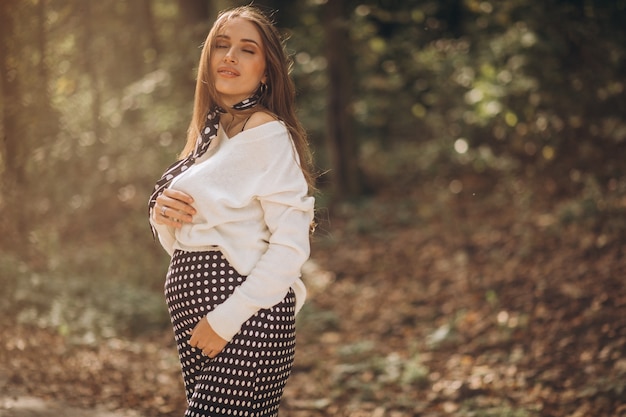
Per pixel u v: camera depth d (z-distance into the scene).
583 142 9.77
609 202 8.59
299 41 12.24
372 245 10.14
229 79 2.68
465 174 12.23
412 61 12.61
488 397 5.38
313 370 6.26
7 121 7.71
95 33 11.98
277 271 2.51
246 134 2.60
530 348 6.17
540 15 9.27
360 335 7.28
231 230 2.55
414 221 10.82
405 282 8.62
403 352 6.64
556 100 9.48
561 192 9.91
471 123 11.13
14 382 4.80
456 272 8.46
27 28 7.45
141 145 11.61
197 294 2.55
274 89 2.74
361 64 13.15
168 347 6.82
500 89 9.54
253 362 2.52
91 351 6.07
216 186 2.56
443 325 7.17
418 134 14.18
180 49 11.76
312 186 2.82
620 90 9.31
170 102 11.54
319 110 12.97
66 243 9.94
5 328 6.09
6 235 8.16
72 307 7.07
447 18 12.98
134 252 9.52
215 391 2.51
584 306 6.60
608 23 9.15
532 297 7.08
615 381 5.15
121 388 5.09
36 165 8.56
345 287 8.84
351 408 5.30
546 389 5.36
